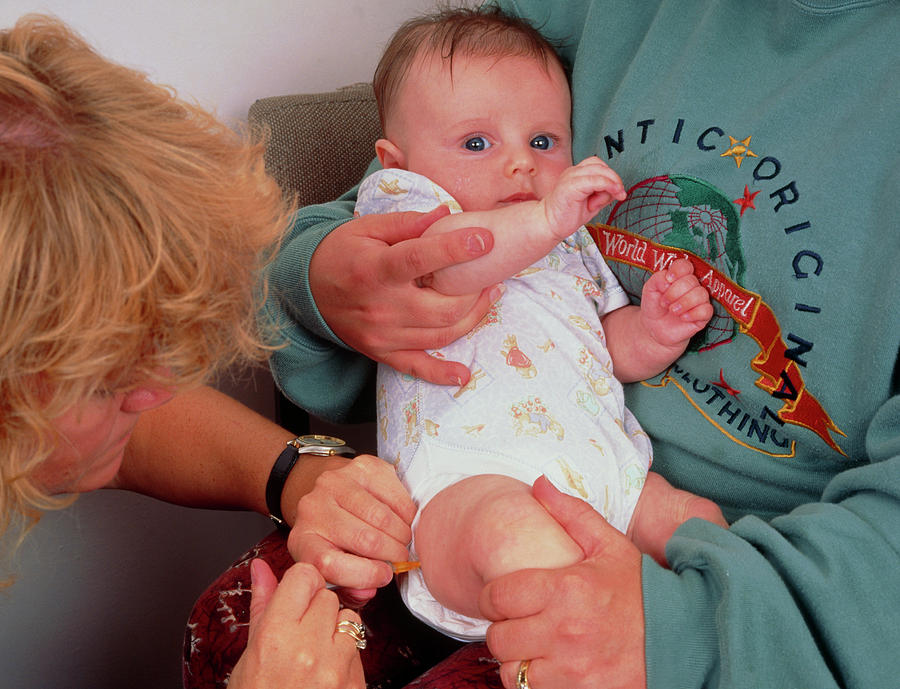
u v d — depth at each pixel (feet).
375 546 2.64
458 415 2.94
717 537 2.31
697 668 2.13
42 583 4.28
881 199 2.52
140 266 1.72
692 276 2.95
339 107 4.49
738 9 3.01
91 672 4.60
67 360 1.69
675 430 3.05
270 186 2.22
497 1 4.08
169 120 1.91
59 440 1.89
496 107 3.36
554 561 2.35
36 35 1.85
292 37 4.74
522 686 2.20
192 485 3.45
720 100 2.98
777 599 2.07
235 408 3.53
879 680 2.03
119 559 4.58
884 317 2.41
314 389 3.62
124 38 4.18
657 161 3.07
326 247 3.11
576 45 3.79
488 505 2.54
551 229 2.66
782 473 2.80
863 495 2.28
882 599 2.07
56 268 1.62
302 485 3.19
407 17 5.12
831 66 2.71
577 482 2.80
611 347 3.25
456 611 2.70
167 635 4.93
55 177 1.62
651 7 3.39
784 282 2.69
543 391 2.96
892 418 2.33
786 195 2.73
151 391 2.03
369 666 3.13
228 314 2.04
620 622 2.13
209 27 4.42
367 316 2.98
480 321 3.13
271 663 2.19
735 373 2.85
